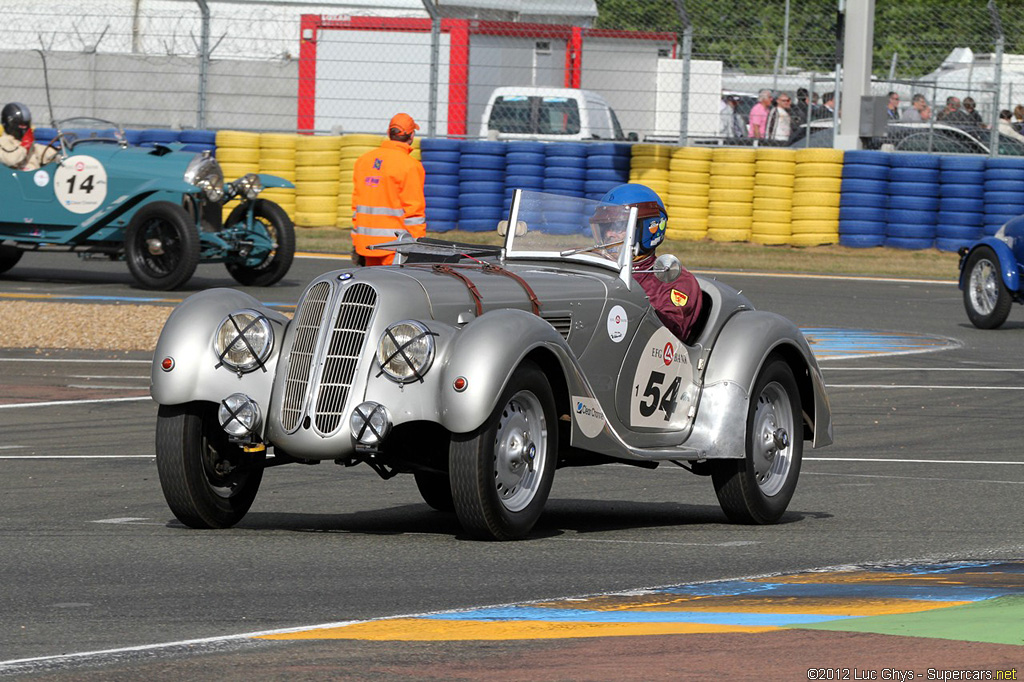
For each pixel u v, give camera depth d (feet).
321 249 202.69
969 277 148.97
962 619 43.04
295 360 55.83
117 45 268.41
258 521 62.39
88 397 102.73
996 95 220.64
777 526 63.16
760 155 203.51
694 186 205.05
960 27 239.30
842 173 202.90
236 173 213.25
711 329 65.51
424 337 53.88
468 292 57.57
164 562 52.24
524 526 55.77
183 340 56.75
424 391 53.98
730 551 55.93
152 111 267.39
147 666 37.96
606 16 250.37
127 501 67.10
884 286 180.34
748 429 62.95
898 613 43.96
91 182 163.02
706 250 200.54
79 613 44.21
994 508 67.82
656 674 36.96
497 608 44.88
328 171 212.84
